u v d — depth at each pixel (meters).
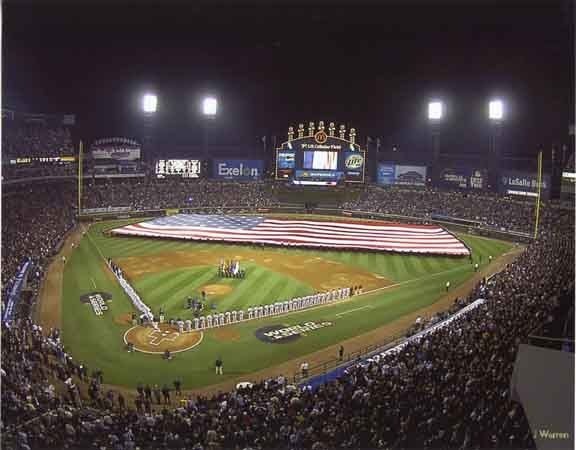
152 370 35.84
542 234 77.31
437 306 49.53
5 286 46.28
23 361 31.73
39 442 22.16
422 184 102.31
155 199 99.50
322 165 101.62
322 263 64.62
